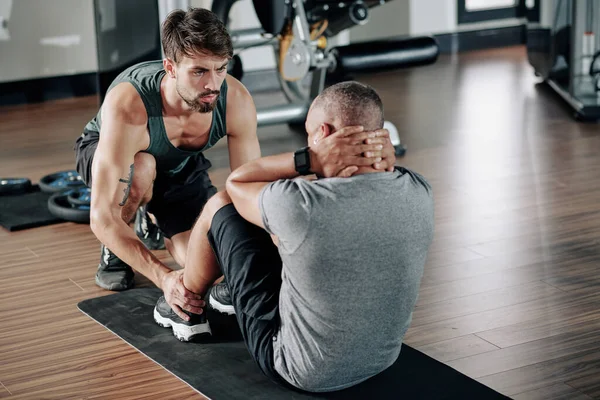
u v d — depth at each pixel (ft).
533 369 6.85
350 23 14.15
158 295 8.59
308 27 14.12
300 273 5.70
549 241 9.76
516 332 7.54
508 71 21.47
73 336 7.74
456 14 24.76
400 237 5.71
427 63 14.83
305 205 5.53
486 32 25.21
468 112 17.03
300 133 15.87
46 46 19.33
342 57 14.26
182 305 7.19
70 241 10.39
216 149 14.57
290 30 14.35
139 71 7.82
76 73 19.77
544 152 13.74
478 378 6.72
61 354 7.39
